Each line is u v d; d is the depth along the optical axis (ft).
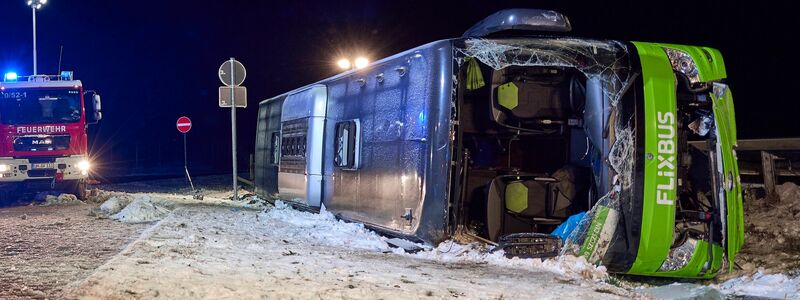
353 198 38.29
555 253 28.37
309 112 44.09
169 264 24.76
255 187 64.18
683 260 27.94
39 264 25.79
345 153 39.45
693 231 28.09
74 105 66.08
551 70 31.86
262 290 20.79
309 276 23.65
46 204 60.54
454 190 29.84
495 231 32.01
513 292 22.12
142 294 19.80
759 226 35.35
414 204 30.86
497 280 24.47
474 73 32.94
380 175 34.68
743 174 42.98
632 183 27.35
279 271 24.43
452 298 20.92
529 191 31.89
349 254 30.55
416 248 31.96
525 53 28.89
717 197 27.73
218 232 35.60
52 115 65.51
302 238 35.60
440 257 29.53
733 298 25.96
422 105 30.60
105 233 35.88
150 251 27.73
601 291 22.99
